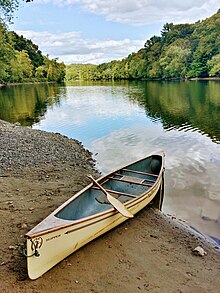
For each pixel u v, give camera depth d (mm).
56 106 30219
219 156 11852
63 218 5422
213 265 5215
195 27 88875
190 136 15555
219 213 7164
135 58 101375
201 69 70125
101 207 6465
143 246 5645
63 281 4500
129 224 6434
